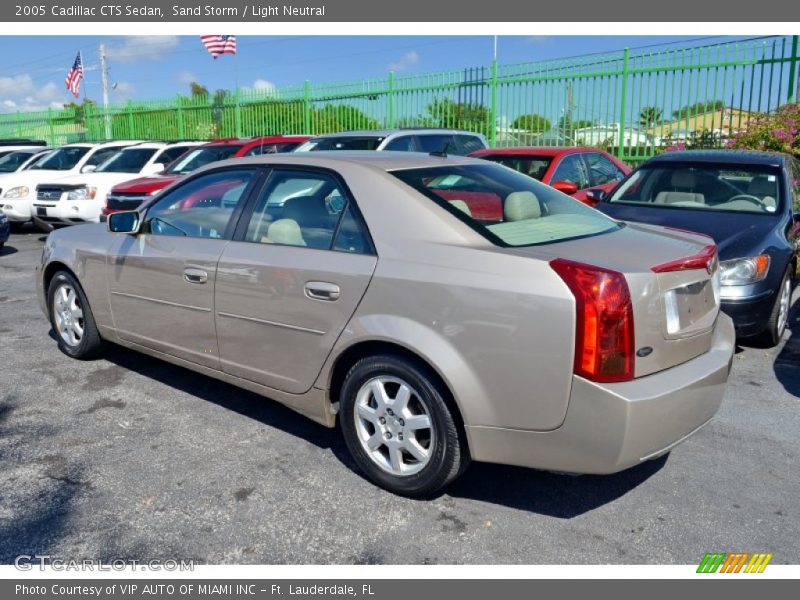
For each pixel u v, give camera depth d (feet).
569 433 9.72
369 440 11.77
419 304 10.64
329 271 11.68
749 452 13.15
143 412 14.98
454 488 11.94
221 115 68.49
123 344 16.49
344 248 11.79
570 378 9.55
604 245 11.05
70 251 17.22
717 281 12.05
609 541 10.44
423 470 11.09
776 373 17.31
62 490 11.75
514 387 9.95
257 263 12.75
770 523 10.85
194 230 14.43
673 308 10.37
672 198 22.07
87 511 11.14
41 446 13.38
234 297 13.20
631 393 9.48
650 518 11.02
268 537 10.52
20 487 11.85
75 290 17.46
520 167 28.30
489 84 45.78
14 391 16.17
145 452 13.14
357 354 11.79
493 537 10.54
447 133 35.42
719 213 20.45
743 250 17.88
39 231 45.83
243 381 13.62
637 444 9.58
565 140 43.14
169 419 14.62
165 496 11.59
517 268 9.99
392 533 10.62
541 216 12.41
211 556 10.09
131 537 10.50
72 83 81.66
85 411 15.03
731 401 15.55
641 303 9.74
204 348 14.12
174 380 16.87
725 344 11.63
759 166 21.94
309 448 13.32
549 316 9.60
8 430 14.10
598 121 41.63
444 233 10.94
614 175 31.63
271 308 12.58
